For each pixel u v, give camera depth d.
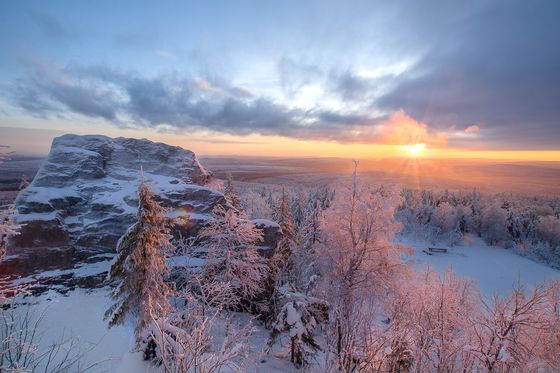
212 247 22.27
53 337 15.09
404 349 14.44
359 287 19.72
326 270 22.08
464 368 15.88
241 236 22.70
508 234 87.62
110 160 31.92
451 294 18.64
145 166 33.16
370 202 21.36
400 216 93.19
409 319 15.87
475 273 62.88
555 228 81.19
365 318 14.52
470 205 104.44
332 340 14.52
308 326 16.88
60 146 30.56
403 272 20.86
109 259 23.89
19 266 20.98
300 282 28.81
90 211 25.55
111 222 25.08
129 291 15.04
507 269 66.62
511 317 15.33
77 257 23.25
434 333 16.67
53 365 12.79
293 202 64.38
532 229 87.38
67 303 18.98
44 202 23.80
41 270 21.69
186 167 34.62
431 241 86.94
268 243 27.30
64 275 21.64
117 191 28.36
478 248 84.75
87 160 29.42
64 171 28.25
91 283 21.72
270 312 23.28
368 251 20.86
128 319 18.42
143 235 14.70
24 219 22.00
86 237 24.08
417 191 113.69
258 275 22.86
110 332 17.02
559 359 15.58
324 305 18.64
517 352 15.01
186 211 27.31
